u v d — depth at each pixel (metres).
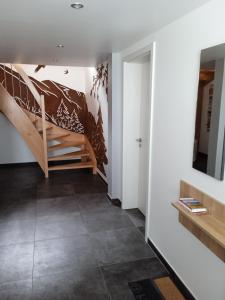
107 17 1.83
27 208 3.57
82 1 1.52
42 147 5.00
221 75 1.43
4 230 2.94
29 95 5.62
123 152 3.36
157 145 2.33
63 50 3.07
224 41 1.42
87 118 5.66
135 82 3.21
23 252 2.51
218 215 1.53
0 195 4.06
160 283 2.10
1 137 5.68
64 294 1.98
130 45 2.81
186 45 1.78
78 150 6.17
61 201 3.83
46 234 2.86
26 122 4.91
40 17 1.83
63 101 5.82
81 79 5.84
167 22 1.94
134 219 3.24
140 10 1.67
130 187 3.48
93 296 1.96
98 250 2.56
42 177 5.06
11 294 1.97
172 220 2.12
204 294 1.72
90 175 5.19
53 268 2.28
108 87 3.60
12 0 1.51
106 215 3.36
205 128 1.61
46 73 5.62
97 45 2.81
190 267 1.88
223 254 1.49
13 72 5.48
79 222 3.16
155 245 2.51
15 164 5.89
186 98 1.82
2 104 4.86
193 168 1.77
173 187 2.07
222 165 1.47
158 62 2.22
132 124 3.30
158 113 2.28
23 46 2.83
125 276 2.18
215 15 1.48
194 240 1.81
